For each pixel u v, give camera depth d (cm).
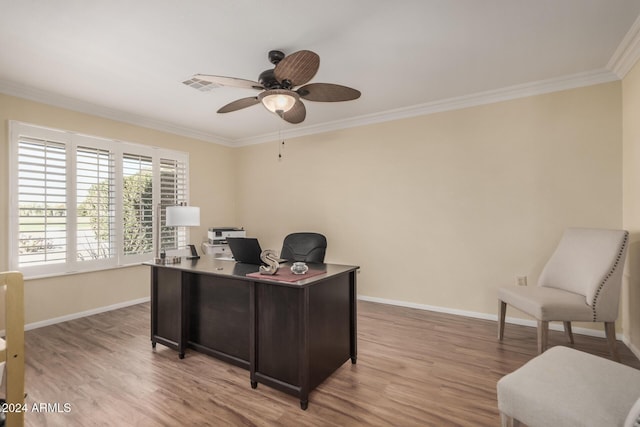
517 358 244
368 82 299
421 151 367
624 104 267
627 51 237
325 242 315
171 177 438
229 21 203
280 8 190
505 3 187
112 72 275
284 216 476
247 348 224
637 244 243
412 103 356
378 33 218
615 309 220
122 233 385
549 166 302
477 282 338
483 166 333
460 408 183
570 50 241
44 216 318
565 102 295
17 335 137
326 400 192
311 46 234
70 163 338
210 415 179
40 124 317
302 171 459
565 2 186
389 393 199
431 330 303
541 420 117
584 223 288
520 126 314
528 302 234
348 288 238
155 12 193
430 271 363
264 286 204
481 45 234
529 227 312
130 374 224
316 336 199
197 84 302
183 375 223
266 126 444
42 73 275
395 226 385
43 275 319
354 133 413
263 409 185
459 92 325
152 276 273
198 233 475
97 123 362
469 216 341
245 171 520
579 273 244
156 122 416
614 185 276
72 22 203
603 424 104
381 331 301
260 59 254
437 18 201
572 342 269
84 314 351
